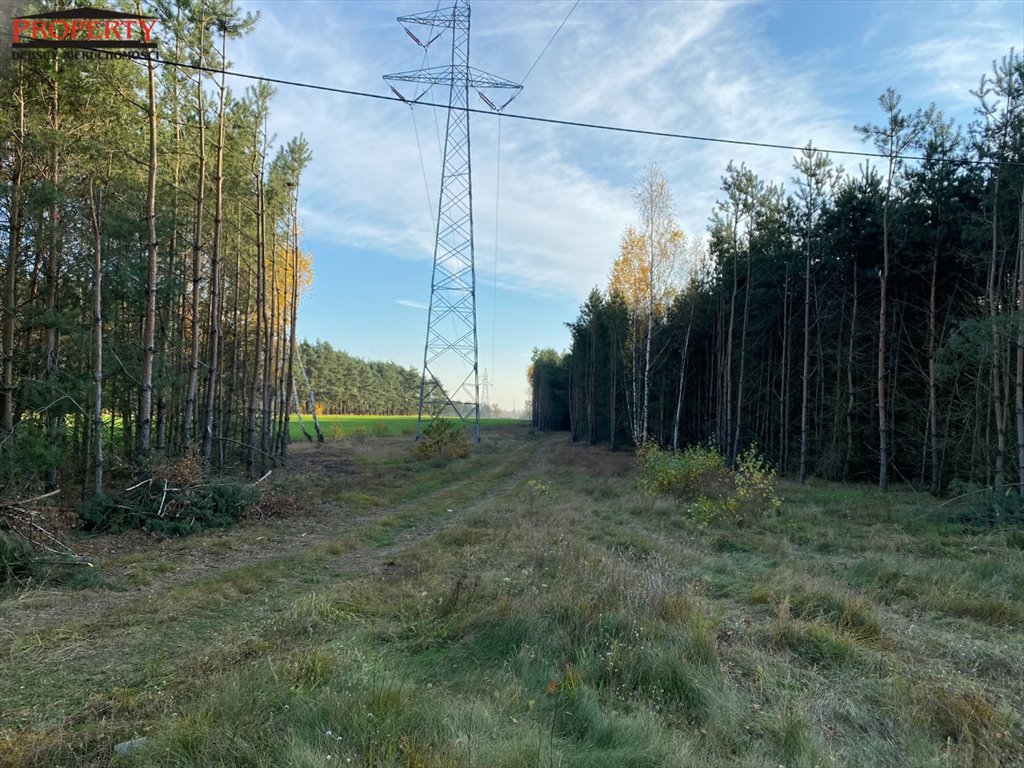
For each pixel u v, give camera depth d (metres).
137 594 6.80
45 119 10.68
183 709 3.55
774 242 23.41
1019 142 13.05
